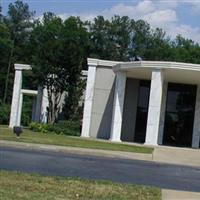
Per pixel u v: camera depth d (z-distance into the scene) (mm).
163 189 12984
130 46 89500
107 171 16250
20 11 88562
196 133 36875
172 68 31500
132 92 38531
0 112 54750
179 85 38344
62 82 42812
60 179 12859
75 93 42906
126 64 33375
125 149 25562
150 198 11359
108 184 12797
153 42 90250
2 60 77312
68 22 64438
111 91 37750
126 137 38281
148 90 38594
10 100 78125
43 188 11375
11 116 44312
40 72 42188
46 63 42188
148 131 32000
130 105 38500
